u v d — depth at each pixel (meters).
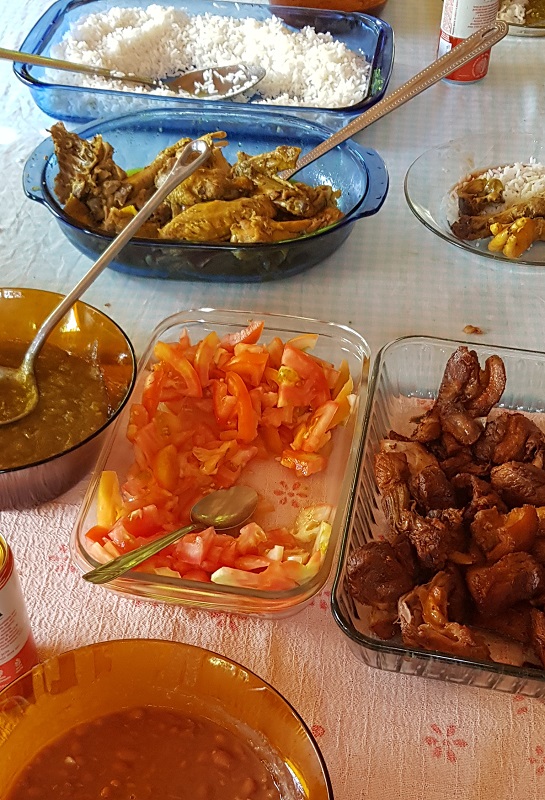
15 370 0.66
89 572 0.53
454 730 0.52
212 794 0.45
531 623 0.53
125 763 0.46
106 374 0.67
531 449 0.63
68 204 0.83
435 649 0.51
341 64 1.12
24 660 0.49
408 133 1.07
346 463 0.63
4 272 0.85
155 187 0.85
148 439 0.63
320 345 0.73
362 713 0.52
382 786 0.49
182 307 0.81
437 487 0.59
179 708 0.48
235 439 0.66
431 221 0.91
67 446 0.62
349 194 0.91
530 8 1.35
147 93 1.05
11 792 0.45
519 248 0.85
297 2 1.26
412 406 0.70
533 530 0.56
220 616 0.57
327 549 0.56
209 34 1.18
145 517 0.58
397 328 0.80
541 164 1.00
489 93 1.16
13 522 0.62
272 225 0.81
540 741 0.51
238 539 0.58
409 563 0.56
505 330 0.80
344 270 0.86
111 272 0.85
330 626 0.57
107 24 1.19
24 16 1.34
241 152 0.90
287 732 0.45
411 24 1.34
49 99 1.05
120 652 0.47
